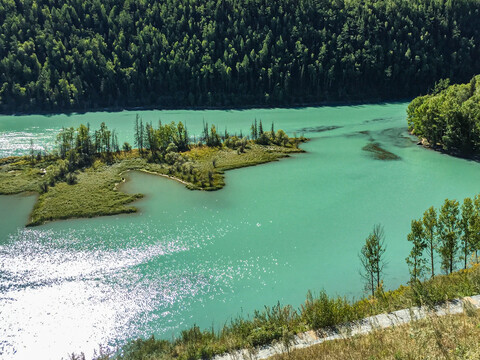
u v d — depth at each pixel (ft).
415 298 98.84
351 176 332.60
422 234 151.12
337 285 177.17
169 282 182.29
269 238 224.53
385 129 519.19
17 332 150.00
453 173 333.62
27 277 187.42
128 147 409.08
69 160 358.43
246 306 163.73
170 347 106.93
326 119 608.60
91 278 186.50
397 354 64.64
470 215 147.84
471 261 147.84
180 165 355.56
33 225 246.27
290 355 76.33
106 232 235.61
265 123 585.63
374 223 241.14
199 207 273.33
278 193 297.74
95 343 143.23
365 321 92.02
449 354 62.80
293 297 169.07
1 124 610.65
